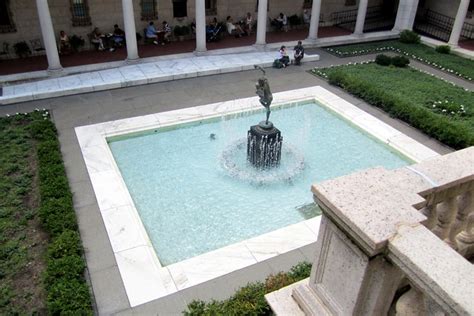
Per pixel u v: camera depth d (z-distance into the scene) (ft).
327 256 11.28
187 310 22.56
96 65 59.36
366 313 10.62
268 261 26.08
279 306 13.43
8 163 36.01
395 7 92.22
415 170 11.41
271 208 32.27
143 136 42.75
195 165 37.68
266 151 36.29
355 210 9.64
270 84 55.98
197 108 48.08
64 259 24.62
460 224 12.35
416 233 8.93
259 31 67.15
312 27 72.38
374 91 50.72
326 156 40.04
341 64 64.85
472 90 56.49
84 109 47.55
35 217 29.73
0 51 61.41
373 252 9.00
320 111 49.98
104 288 24.06
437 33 83.92
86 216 29.96
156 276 24.88
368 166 38.60
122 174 36.17
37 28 62.69
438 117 44.86
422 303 9.55
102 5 66.08
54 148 37.60
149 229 29.81
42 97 49.98
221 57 64.49
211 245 28.48
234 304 20.85
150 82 55.47
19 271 25.05
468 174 11.27
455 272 8.09
